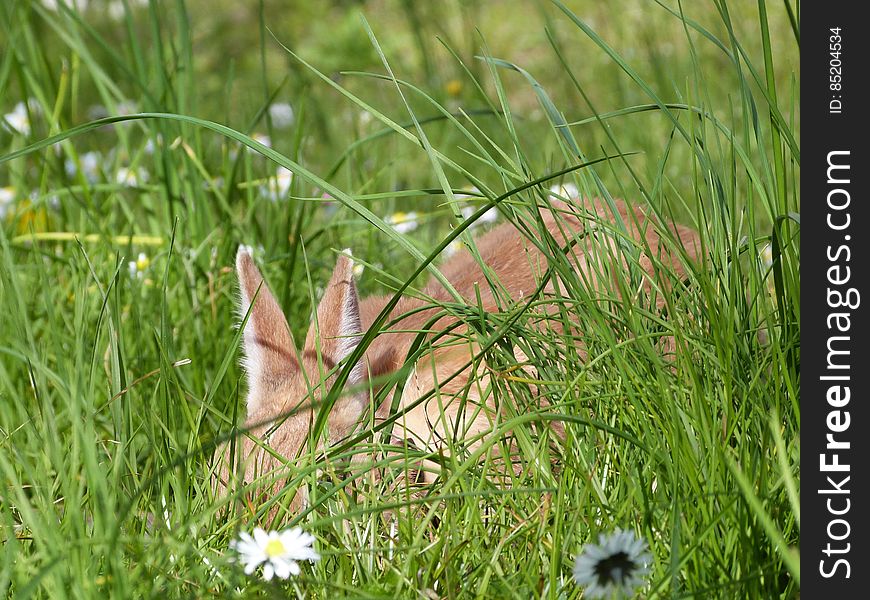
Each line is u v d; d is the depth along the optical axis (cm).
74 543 475
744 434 529
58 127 1115
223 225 1017
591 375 611
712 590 467
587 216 673
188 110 1086
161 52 1077
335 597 493
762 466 507
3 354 802
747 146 657
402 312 858
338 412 693
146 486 509
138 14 2033
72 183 1212
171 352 762
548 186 905
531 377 676
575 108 1366
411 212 1123
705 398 561
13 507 610
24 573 486
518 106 1653
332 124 1534
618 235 657
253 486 562
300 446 659
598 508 541
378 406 670
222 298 901
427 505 623
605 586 454
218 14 2255
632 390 562
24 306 681
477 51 1675
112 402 630
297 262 969
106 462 630
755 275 617
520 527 524
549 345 654
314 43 2064
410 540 533
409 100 1546
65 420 709
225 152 1086
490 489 570
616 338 613
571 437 562
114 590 464
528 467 570
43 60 1180
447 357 757
